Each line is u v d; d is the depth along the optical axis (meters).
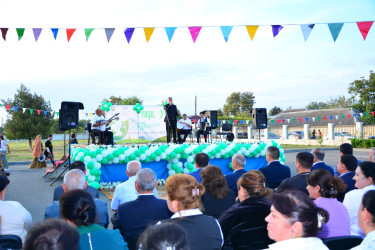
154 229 1.23
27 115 24.70
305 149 19.86
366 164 3.27
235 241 2.58
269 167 4.85
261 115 11.77
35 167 12.28
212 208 3.14
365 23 6.11
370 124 26.92
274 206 1.65
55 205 2.88
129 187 3.80
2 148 11.32
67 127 8.64
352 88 29.95
